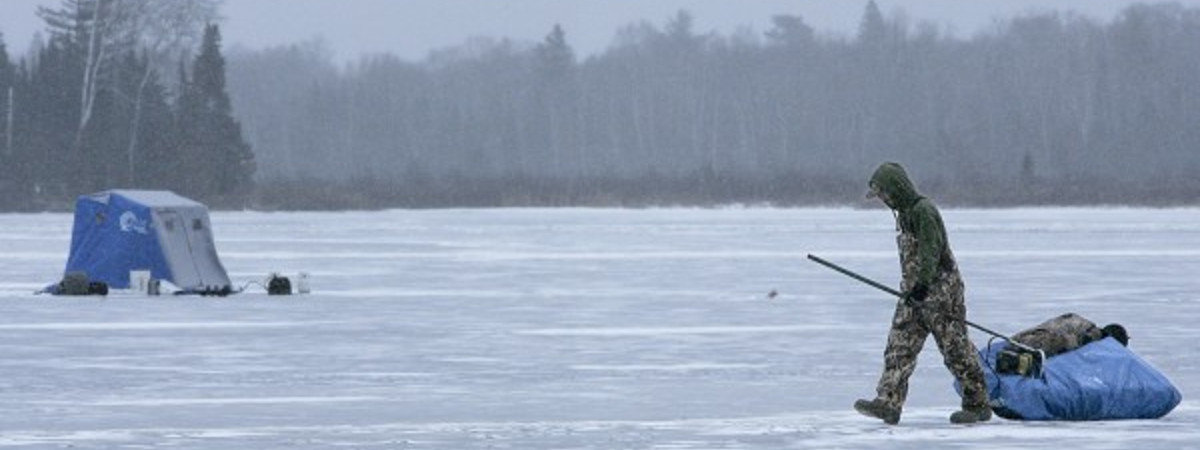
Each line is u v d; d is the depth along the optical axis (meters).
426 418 48.03
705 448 40.09
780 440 41.56
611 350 71.12
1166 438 41.53
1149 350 70.44
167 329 81.06
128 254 108.19
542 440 41.81
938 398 52.88
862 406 43.94
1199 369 62.78
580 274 130.88
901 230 44.16
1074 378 45.00
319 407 51.03
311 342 74.56
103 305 97.00
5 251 171.75
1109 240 197.75
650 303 99.94
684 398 53.66
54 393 54.84
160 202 108.75
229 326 82.94
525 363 65.75
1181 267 139.25
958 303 44.00
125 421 47.09
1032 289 112.12
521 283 119.62
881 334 78.69
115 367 63.66
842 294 107.94
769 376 60.84
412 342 74.62
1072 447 40.06
